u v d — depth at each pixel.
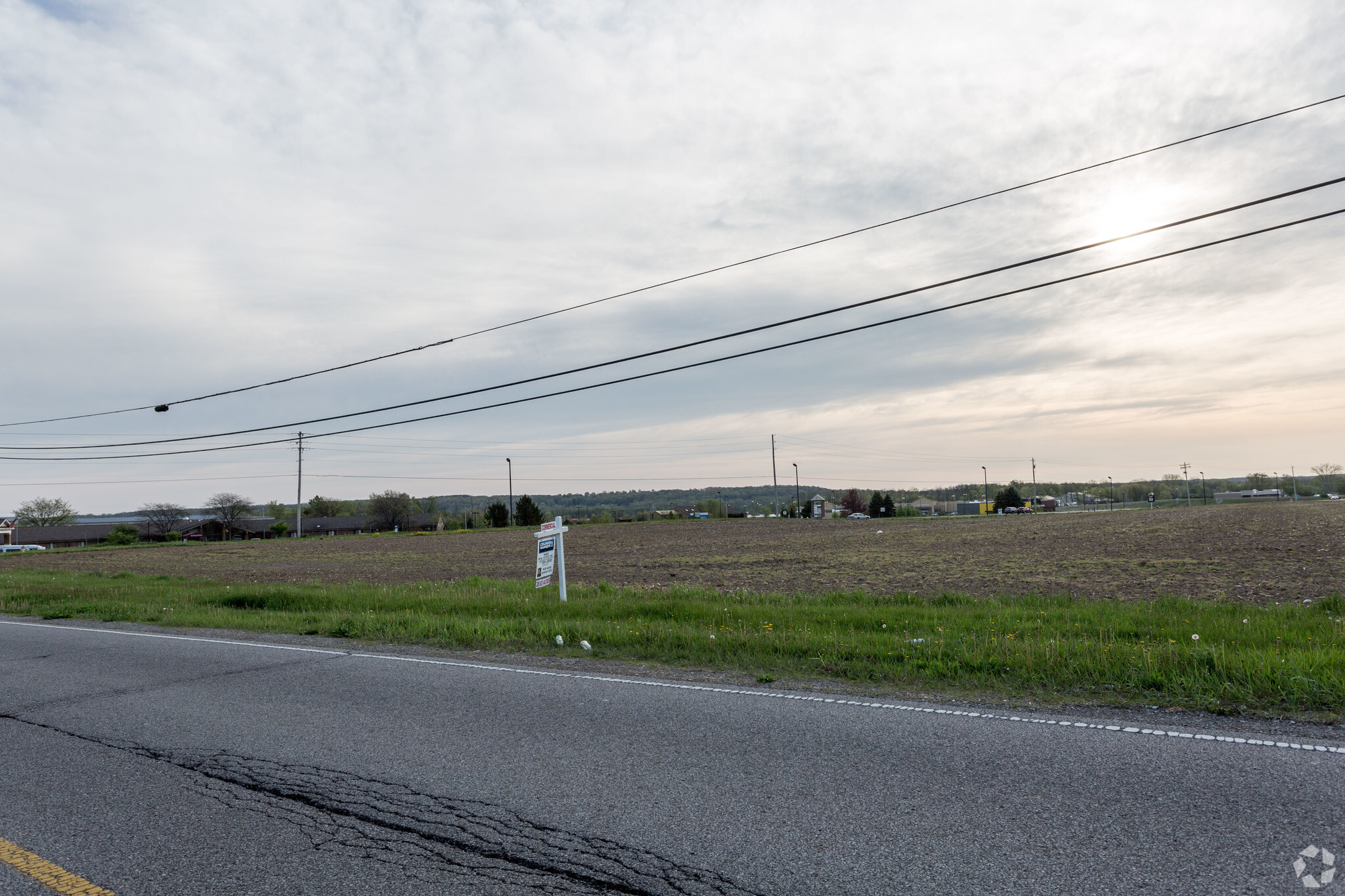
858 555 31.89
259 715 6.91
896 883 3.60
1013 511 144.88
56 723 6.76
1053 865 3.70
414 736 6.12
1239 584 17.06
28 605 17.44
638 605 13.85
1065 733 5.74
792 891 3.57
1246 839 3.90
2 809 4.81
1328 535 32.94
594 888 3.68
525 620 12.40
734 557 32.44
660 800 4.68
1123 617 11.15
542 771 5.27
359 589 18.88
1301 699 6.36
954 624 10.98
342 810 4.68
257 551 50.31
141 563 39.00
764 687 7.60
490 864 3.96
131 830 4.46
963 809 4.40
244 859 4.07
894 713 6.47
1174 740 5.51
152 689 8.11
